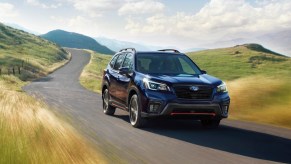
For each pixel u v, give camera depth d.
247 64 136.25
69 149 4.73
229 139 7.99
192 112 8.87
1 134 4.06
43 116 5.89
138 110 9.38
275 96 13.10
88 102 16.61
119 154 6.29
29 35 173.62
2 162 3.59
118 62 11.62
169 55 10.56
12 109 5.59
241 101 13.21
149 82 9.20
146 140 7.79
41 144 4.50
